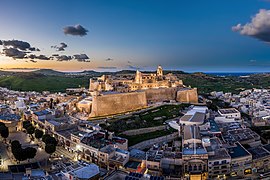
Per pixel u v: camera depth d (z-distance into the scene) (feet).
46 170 520.83
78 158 599.16
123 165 537.24
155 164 529.45
